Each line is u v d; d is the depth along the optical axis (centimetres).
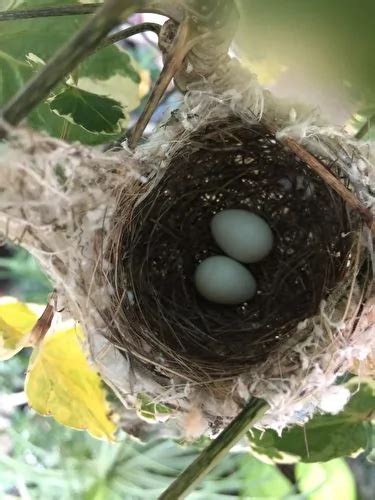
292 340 10
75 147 8
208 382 10
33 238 9
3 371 19
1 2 11
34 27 11
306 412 10
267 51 7
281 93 9
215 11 8
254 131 11
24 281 21
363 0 5
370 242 10
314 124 9
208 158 12
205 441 13
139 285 12
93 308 10
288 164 12
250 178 13
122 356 10
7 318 11
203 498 18
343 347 9
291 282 13
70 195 9
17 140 8
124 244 11
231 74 9
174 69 8
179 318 12
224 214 13
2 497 17
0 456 17
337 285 10
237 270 13
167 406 10
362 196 10
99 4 8
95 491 17
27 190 8
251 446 12
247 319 13
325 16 5
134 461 17
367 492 19
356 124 11
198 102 9
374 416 11
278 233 13
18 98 6
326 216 12
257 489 18
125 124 11
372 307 9
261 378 10
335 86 8
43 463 18
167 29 8
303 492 18
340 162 10
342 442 12
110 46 12
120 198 10
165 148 10
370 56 6
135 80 12
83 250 9
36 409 12
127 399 10
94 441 18
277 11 6
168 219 13
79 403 12
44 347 11
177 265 13
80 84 12
